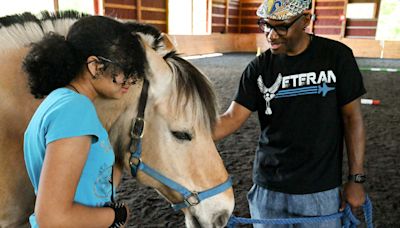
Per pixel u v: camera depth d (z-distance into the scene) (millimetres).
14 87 1157
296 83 1335
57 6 8117
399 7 15094
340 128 1387
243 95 1496
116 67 864
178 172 1153
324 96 1312
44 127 808
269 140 1440
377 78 9047
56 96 841
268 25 1288
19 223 1235
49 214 752
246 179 3062
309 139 1340
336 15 16141
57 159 770
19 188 1188
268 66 1406
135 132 1115
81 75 889
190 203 1178
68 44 860
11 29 1207
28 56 884
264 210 1479
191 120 1112
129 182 3043
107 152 910
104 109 1117
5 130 1139
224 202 1201
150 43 1207
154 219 2438
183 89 1103
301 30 1285
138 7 11547
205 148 1153
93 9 9734
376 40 15266
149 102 1110
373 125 4727
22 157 1175
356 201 1328
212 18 16219
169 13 13227
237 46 18078
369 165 3371
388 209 2570
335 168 1376
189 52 14055
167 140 1129
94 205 910
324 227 1383
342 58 1302
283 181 1389
